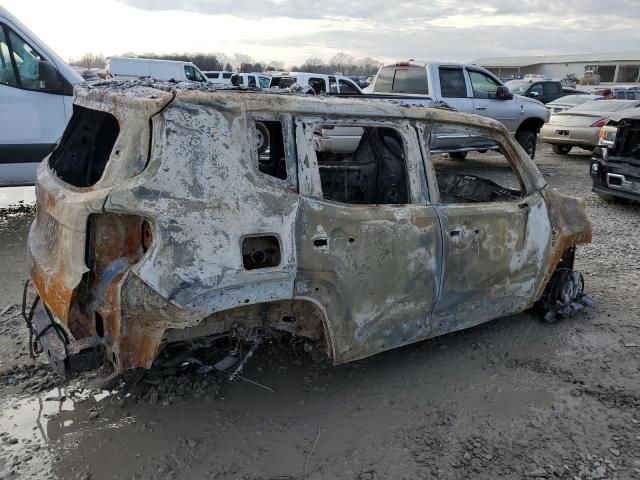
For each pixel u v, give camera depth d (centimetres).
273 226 276
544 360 388
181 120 260
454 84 1076
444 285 346
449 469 277
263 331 318
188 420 303
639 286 534
